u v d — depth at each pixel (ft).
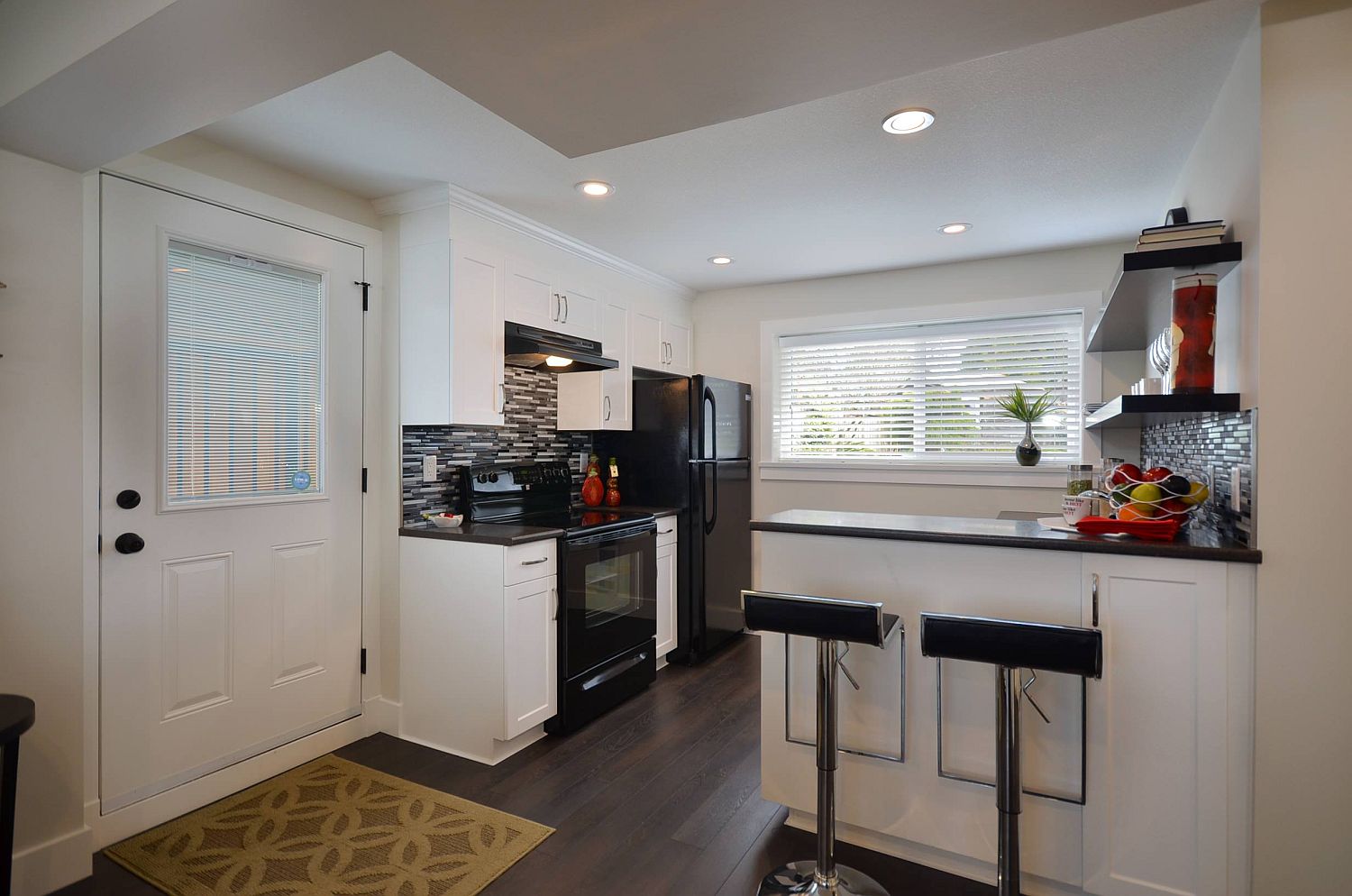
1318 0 5.12
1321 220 5.10
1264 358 5.26
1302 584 5.17
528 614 9.07
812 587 7.08
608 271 12.61
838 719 6.98
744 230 10.94
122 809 7.01
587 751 9.12
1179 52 5.92
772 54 4.65
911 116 7.16
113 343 6.93
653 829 7.26
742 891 6.29
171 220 7.41
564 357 10.61
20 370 6.15
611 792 8.02
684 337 15.17
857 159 8.23
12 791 5.07
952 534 6.40
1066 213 10.15
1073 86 6.51
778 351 14.85
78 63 4.73
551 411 12.78
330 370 9.07
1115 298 6.98
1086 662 5.00
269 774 8.34
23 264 6.16
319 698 8.98
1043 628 5.12
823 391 14.46
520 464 11.86
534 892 6.25
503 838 7.07
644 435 13.29
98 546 6.83
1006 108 6.98
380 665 9.77
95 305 6.79
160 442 7.32
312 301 8.92
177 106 5.35
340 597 9.23
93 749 6.79
